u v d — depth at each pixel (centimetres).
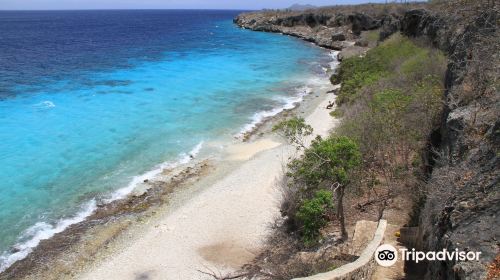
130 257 1686
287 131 1683
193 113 3462
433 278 858
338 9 9819
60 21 18850
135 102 3750
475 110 1192
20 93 4000
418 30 3934
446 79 1827
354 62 4262
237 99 3909
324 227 1580
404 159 1786
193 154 2658
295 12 11150
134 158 2586
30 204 2050
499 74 1255
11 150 2636
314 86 4444
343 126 2262
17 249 1722
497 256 693
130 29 12681
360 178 1656
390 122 1830
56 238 1802
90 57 6341
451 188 962
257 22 11600
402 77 2752
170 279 1558
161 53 6788
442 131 1463
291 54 6781
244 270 1532
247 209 1995
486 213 802
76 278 1574
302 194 1670
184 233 1836
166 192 2194
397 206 1567
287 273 1252
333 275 930
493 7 1493
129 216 1970
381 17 7550
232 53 6806
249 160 2552
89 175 2356
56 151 2648
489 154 983
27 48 7431
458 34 2044
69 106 3600
